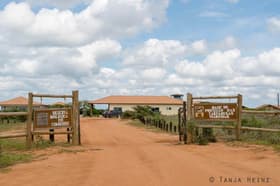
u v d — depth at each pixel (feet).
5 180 31.09
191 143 58.95
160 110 277.03
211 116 59.41
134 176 30.94
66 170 34.94
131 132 96.17
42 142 57.72
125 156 44.16
